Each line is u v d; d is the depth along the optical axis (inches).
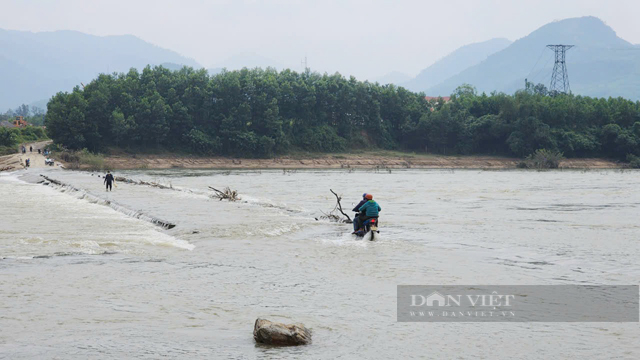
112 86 5128.0
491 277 589.6
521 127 5812.0
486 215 1237.7
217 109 5457.7
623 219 1156.5
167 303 474.6
